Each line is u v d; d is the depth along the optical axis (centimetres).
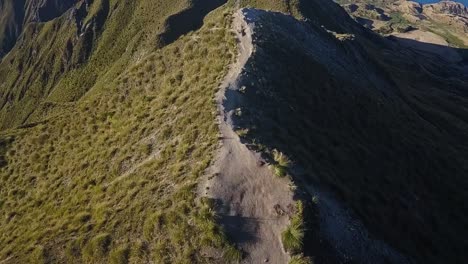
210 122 3056
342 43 7769
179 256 2400
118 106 4262
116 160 3494
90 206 3178
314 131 3594
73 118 4578
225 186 2605
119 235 2697
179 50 4328
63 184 3734
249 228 2441
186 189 2633
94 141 4022
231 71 3700
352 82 5200
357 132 4244
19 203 3869
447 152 5178
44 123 5019
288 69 4172
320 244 2419
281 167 2645
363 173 3522
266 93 3591
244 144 2819
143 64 4503
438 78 15375
